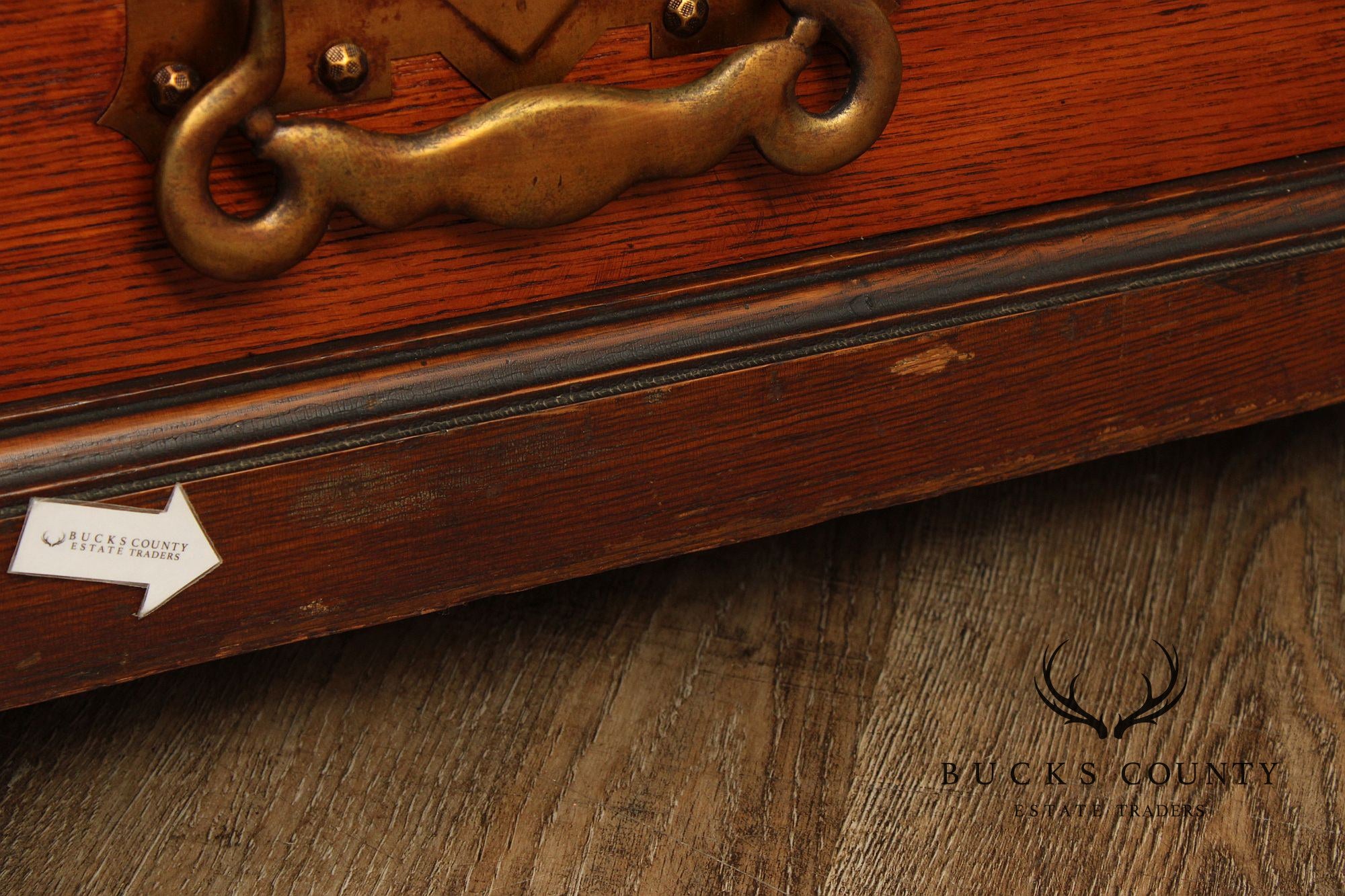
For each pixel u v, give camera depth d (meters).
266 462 0.68
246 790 0.73
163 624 0.69
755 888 0.70
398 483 0.69
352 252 0.67
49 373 0.66
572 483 0.71
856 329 0.72
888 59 0.68
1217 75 0.72
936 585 0.80
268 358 0.67
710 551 0.81
